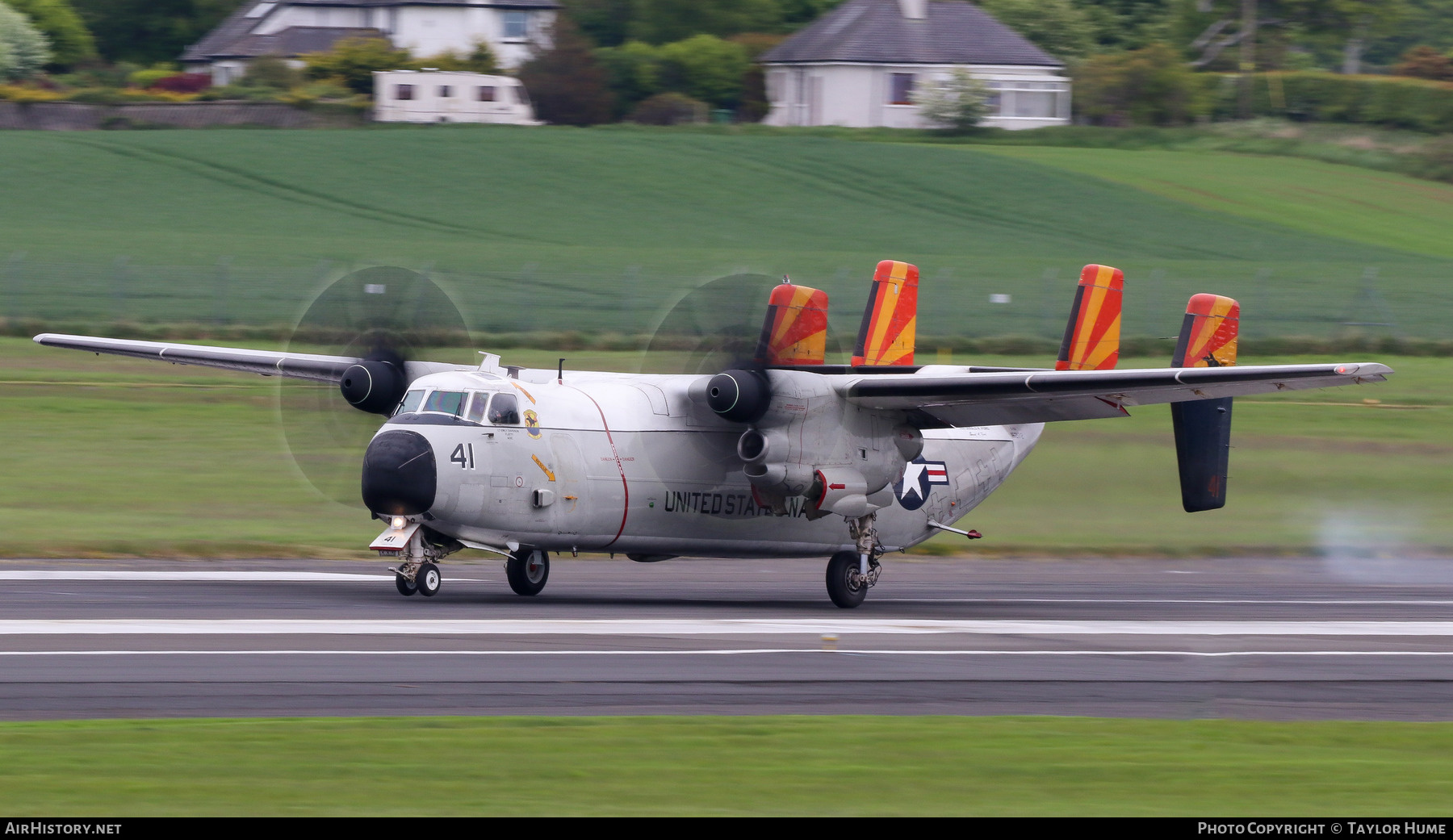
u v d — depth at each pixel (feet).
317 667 146.72
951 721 130.52
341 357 220.02
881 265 254.06
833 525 229.66
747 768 112.47
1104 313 253.65
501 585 230.68
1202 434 253.03
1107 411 217.15
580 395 210.79
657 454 212.02
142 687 135.13
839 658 162.30
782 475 209.26
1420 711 144.25
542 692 138.31
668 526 214.69
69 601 188.24
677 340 214.28
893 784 109.40
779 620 195.00
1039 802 106.01
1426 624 211.00
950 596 239.09
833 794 106.42
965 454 249.34
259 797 102.12
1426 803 108.37
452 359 218.18
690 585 243.40
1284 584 259.60
